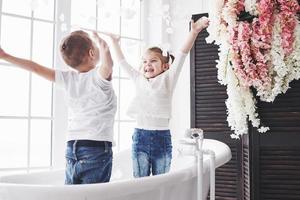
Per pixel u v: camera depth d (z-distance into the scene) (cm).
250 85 187
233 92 193
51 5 234
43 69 147
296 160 192
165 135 190
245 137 213
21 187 115
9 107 217
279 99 195
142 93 195
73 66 152
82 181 145
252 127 201
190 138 159
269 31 181
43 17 231
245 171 212
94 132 145
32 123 223
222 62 198
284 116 194
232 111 200
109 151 149
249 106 192
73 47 149
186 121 285
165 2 292
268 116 197
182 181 149
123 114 273
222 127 241
